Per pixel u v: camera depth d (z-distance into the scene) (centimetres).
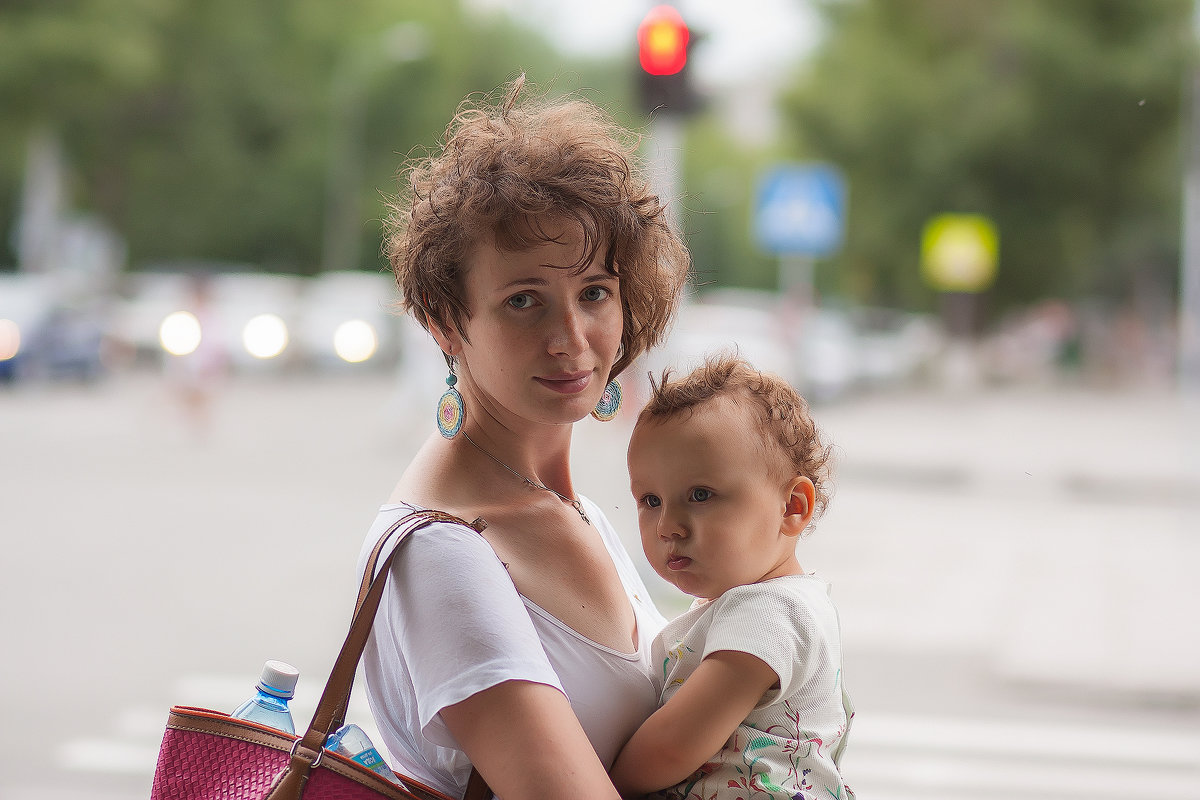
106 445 1647
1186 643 759
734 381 211
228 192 4125
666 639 208
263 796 171
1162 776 562
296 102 4150
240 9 3984
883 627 804
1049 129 3391
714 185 7281
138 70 3216
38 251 3475
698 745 189
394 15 4738
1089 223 3544
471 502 194
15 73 3047
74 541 1023
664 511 206
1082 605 869
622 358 207
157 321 2861
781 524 209
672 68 768
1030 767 569
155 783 176
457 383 202
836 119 3531
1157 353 4322
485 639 171
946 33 3619
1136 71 3253
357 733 179
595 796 168
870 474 1612
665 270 205
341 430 1902
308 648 716
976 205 3491
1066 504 1395
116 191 4072
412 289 196
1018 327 4678
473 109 208
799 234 1275
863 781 546
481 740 169
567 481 214
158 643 720
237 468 1480
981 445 1978
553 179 185
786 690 195
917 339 4031
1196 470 1487
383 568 178
